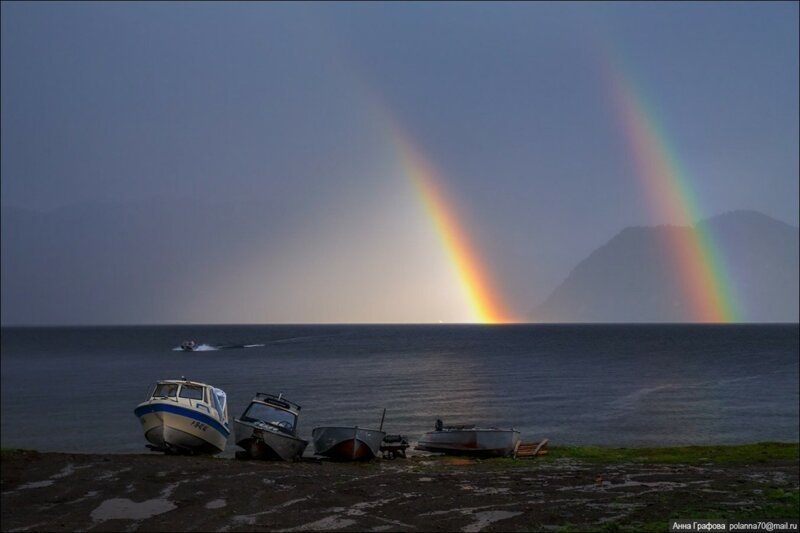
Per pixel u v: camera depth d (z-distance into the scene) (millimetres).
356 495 22109
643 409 56125
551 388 72375
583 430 46062
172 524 18719
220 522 18891
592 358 129000
